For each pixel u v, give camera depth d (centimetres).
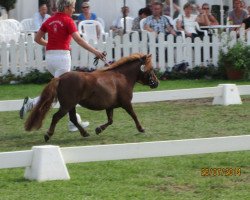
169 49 2270
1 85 2161
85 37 2336
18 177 1153
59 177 1129
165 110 1748
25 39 2261
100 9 2631
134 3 2653
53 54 1498
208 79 2247
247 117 1636
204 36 2292
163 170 1199
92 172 1187
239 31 2302
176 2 2700
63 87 1395
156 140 1411
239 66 2188
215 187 1104
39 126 1370
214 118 1630
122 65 1462
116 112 1728
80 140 1433
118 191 1077
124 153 1156
